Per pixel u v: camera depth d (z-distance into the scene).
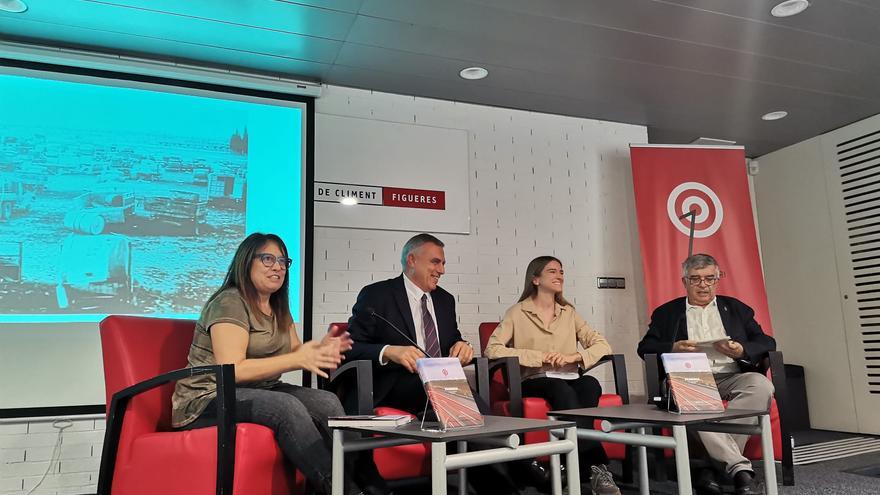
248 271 2.14
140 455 1.88
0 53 3.29
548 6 3.17
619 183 4.70
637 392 4.46
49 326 3.23
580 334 3.35
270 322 2.18
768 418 2.11
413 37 3.46
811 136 5.20
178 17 3.21
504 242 4.29
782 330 5.49
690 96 4.31
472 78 3.97
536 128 4.53
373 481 2.04
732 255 4.43
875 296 4.73
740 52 3.69
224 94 3.76
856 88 4.22
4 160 3.28
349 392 2.62
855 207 4.88
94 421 3.26
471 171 4.29
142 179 3.52
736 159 4.59
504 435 1.71
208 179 3.66
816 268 5.19
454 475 3.08
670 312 3.35
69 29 3.29
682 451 1.90
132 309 3.39
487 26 3.36
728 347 2.89
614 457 3.00
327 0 3.09
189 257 3.55
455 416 1.68
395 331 2.79
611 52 3.66
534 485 2.71
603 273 4.53
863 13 3.28
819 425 5.13
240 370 1.91
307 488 2.06
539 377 3.03
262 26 3.32
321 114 3.96
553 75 3.95
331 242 3.86
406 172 4.09
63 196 3.36
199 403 1.97
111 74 3.54
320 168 3.90
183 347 2.21
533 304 3.31
